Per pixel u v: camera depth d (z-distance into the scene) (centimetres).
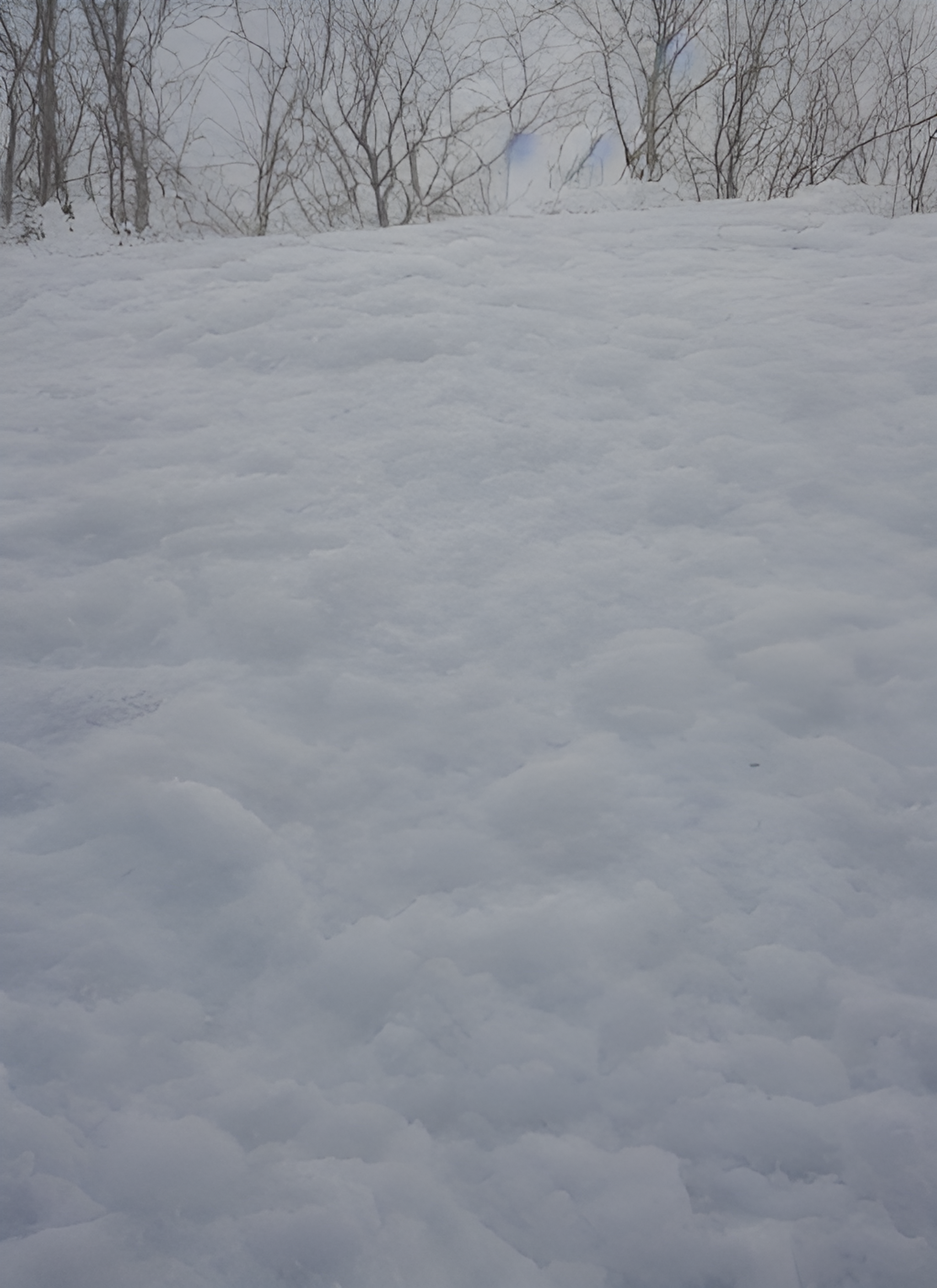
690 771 199
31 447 328
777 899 171
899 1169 132
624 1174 132
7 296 455
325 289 427
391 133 641
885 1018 151
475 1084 144
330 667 231
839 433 308
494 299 408
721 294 407
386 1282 122
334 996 157
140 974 161
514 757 205
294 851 184
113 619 250
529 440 317
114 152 618
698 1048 148
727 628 237
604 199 648
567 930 166
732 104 665
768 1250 124
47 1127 138
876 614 237
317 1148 136
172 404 351
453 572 262
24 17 588
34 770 202
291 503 291
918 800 190
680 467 301
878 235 469
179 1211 129
